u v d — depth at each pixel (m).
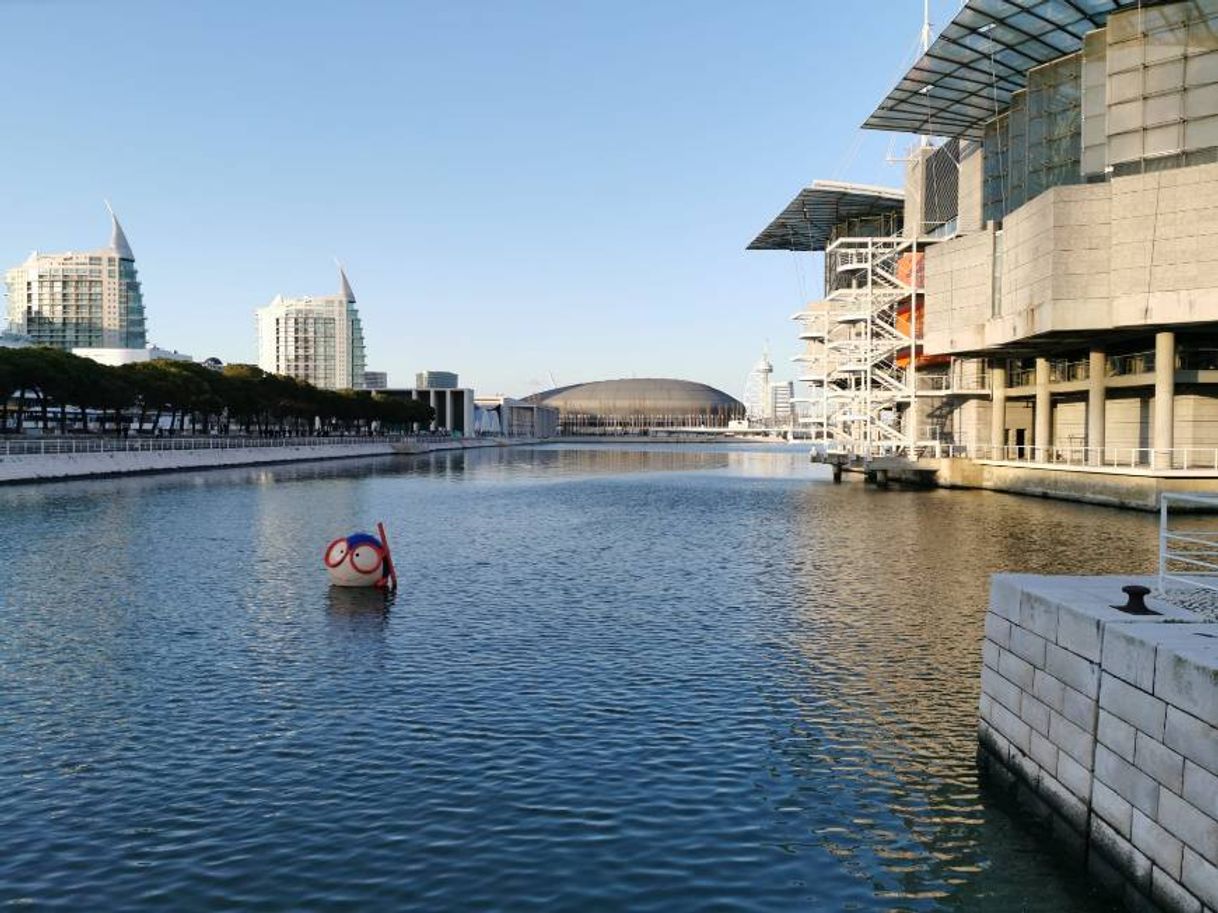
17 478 78.81
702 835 13.41
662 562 38.75
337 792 14.88
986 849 12.86
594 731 17.69
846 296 92.31
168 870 12.38
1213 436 60.44
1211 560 36.62
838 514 58.38
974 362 82.38
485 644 24.41
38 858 12.72
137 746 16.91
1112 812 11.18
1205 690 9.34
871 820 13.84
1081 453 70.94
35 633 25.64
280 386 153.50
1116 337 62.66
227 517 56.41
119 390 108.56
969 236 74.19
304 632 25.81
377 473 115.62
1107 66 57.56
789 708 18.98
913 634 25.20
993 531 47.22
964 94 72.31
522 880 12.11
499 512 62.47
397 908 11.43
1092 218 57.53
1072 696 12.19
